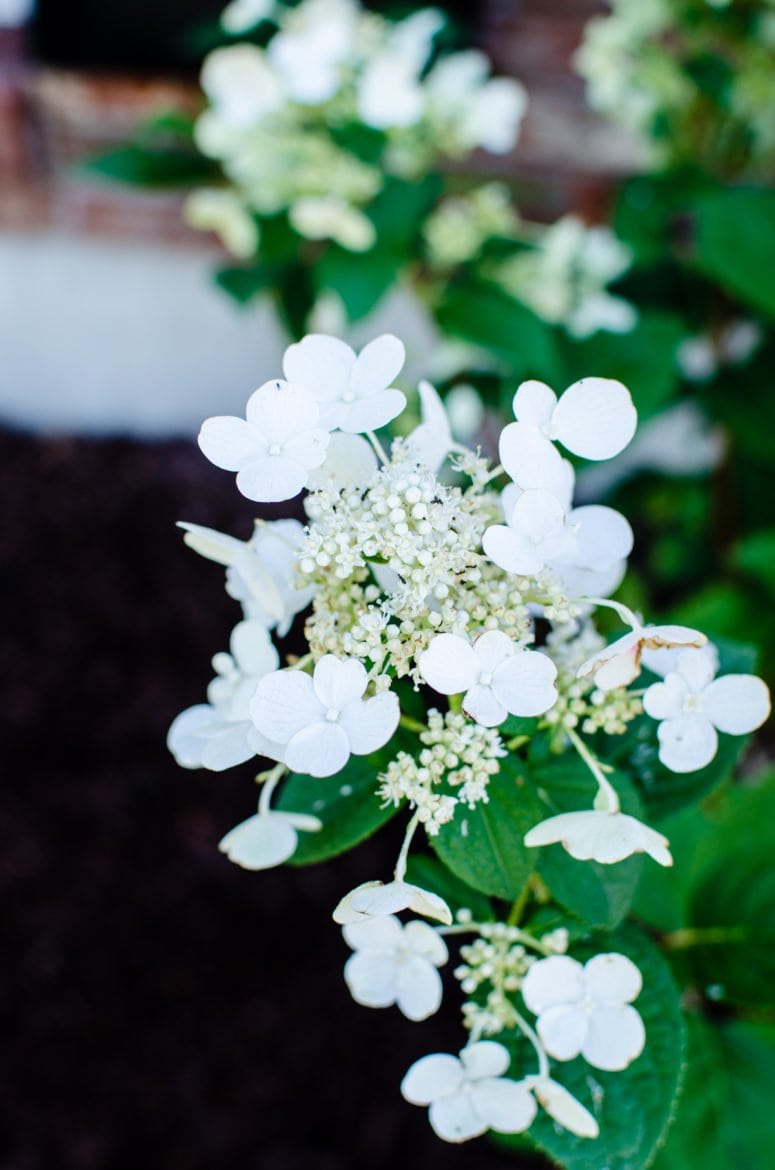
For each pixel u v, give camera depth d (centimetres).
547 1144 39
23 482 134
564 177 120
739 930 47
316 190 85
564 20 111
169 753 110
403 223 76
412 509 35
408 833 36
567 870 39
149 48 118
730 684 37
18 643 119
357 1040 92
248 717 37
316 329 100
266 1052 91
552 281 96
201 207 96
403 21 87
